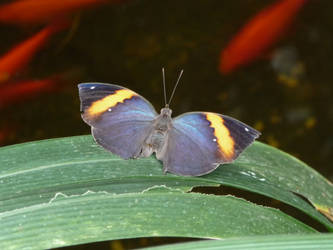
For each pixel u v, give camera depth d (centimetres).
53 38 160
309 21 171
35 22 159
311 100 155
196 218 79
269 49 162
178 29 169
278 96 155
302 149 144
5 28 159
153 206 79
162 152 83
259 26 153
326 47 166
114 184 81
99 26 165
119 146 83
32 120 142
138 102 84
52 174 81
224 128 83
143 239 121
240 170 83
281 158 85
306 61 163
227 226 79
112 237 78
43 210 78
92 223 78
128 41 163
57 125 141
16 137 137
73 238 77
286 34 166
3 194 80
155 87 152
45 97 147
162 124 83
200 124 83
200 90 153
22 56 142
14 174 81
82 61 156
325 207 83
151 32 167
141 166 82
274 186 83
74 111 145
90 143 83
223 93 154
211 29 169
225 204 80
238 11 176
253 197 106
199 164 82
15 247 77
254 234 79
